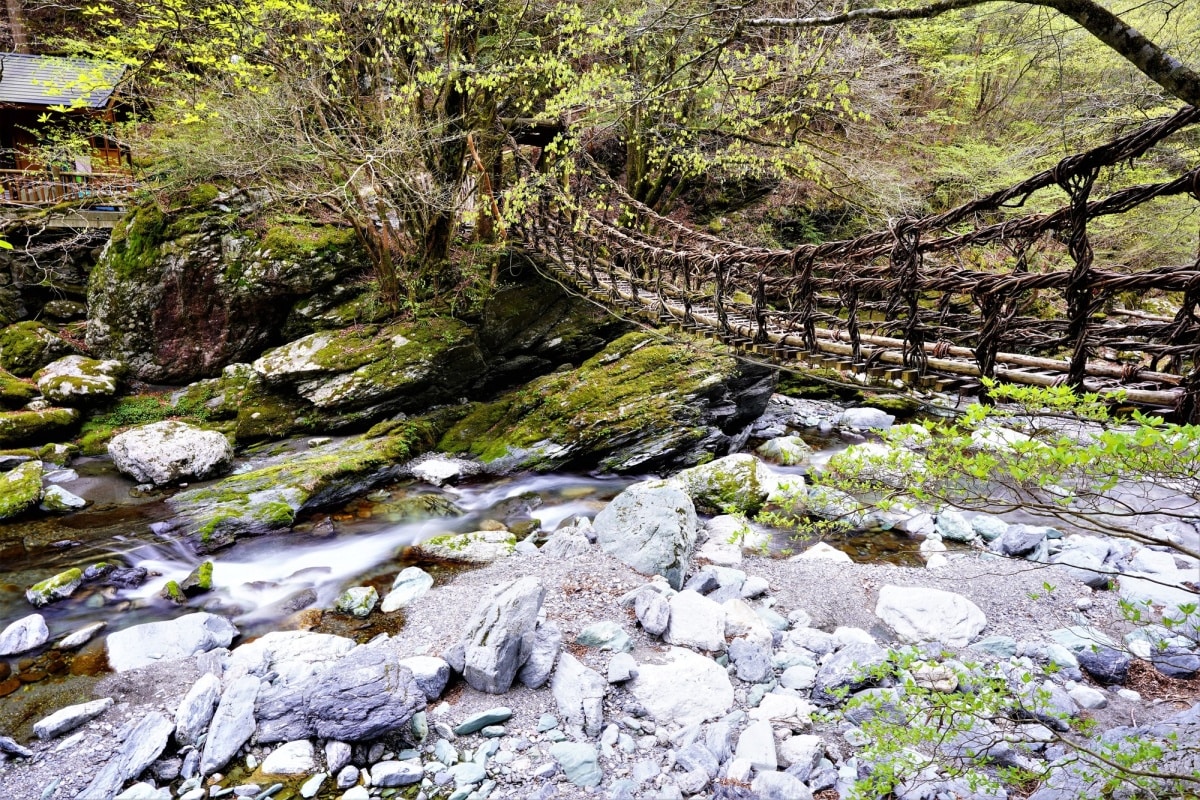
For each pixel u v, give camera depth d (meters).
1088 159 2.12
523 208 8.98
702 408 8.26
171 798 3.04
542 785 3.00
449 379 9.23
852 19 2.83
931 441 2.15
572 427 8.27
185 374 9.72
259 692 3.60
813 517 6.28
